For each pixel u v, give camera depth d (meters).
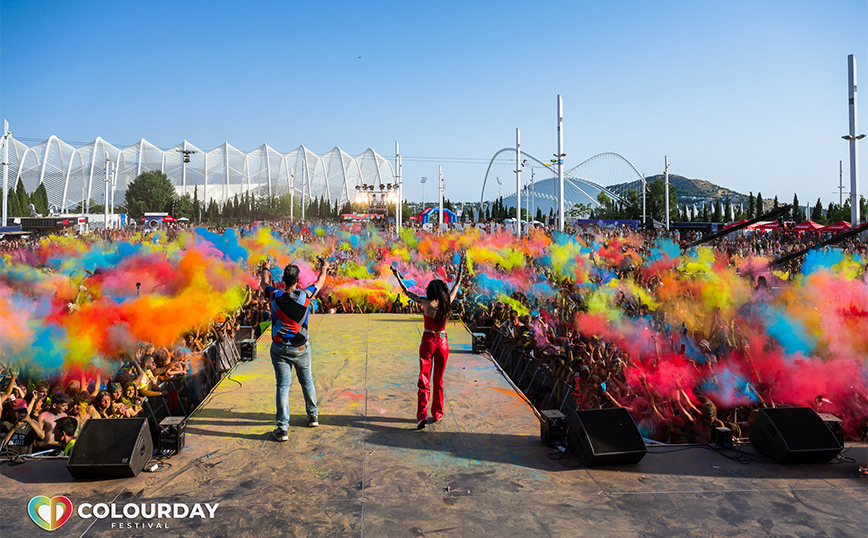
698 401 7.18
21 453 5.59
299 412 6.21
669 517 3.88
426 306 5.75
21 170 120.00
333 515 3.85
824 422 5.24
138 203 117.38
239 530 3.63
